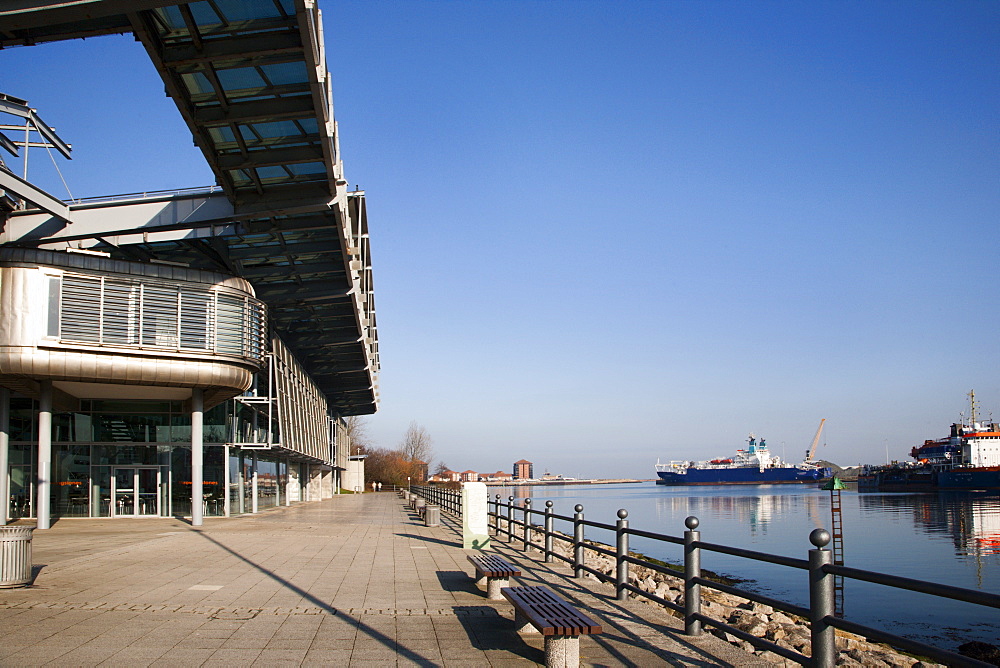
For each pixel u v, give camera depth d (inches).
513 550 703.1
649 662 277.0
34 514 1168.8
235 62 669.9
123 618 351.9
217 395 1120.2
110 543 755.4
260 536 850.1
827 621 227.6
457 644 307.6
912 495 4072.3
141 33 613.0
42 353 925.2
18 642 301.4
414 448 4990.2
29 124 959.6
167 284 1008.2
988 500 3385.8
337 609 382.3
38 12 521.7
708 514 2691.9
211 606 386.3
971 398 4544.8
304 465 2212.1
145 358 986.1
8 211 999.0
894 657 542.9
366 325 1704.0
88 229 1003.3
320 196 952.3
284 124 789.2
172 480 1223.5
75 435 1191.6
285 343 1614.2
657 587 781.3
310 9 621.0
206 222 993.5
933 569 1198.9
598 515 2608.3
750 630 569.3
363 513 1444.4
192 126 759.7
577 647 265.4
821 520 2310.5
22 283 924.6
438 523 1045.2
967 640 705.6
